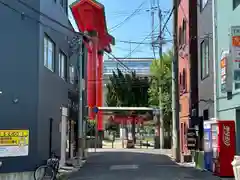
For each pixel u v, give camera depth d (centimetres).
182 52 2867
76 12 3459
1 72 1524
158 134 4528
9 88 1538
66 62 2439
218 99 1870
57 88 2080
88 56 3850
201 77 2295
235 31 1413
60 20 2167
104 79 5394
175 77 2634
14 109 1545
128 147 4594
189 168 2075
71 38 2523
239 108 1622
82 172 1930
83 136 2766
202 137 2294
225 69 1677
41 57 1659
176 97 2614
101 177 1716
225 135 1662
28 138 1566
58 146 2106
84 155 2755
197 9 2416
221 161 1658
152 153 3472
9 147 1523
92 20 3512
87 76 3603
